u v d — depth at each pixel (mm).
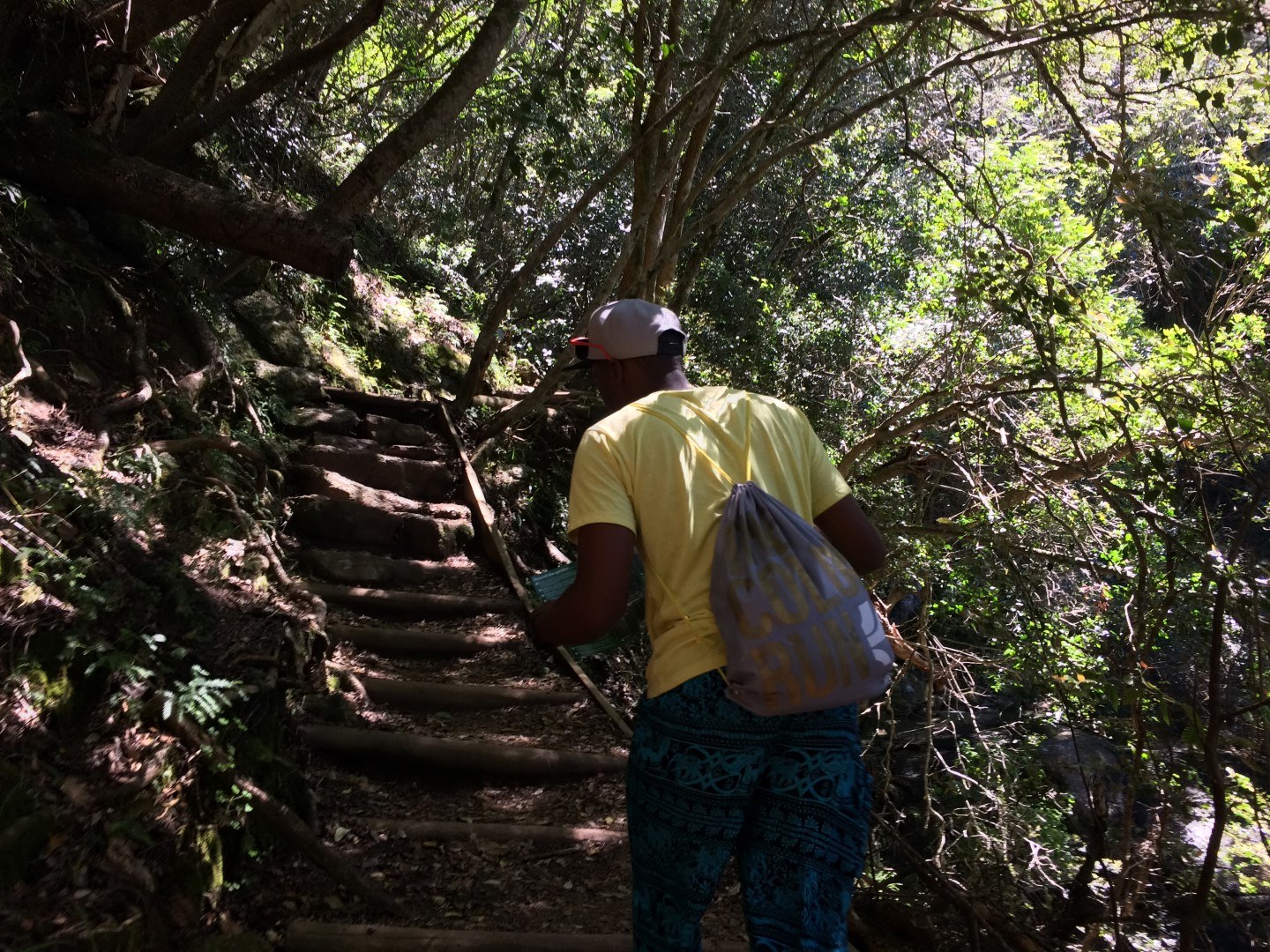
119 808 2906
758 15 7891
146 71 8133
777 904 1984
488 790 4508
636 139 8820
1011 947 4191
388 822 3996
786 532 2000
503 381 10961
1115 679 4660
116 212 6715
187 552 4570
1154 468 4234
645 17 8461
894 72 9055
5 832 2547
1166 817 4395
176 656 3604
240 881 3312
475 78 6730
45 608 3217
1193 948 3744
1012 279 4887
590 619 2010
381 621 5945
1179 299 4609
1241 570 3717
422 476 7527
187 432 5812
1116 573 5520
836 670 1900
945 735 6473
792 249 15648
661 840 2045
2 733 2787
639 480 2094
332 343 9273
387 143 6516
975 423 5785
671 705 2043
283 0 7441
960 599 6523
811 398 9742
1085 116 7109
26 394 4828
